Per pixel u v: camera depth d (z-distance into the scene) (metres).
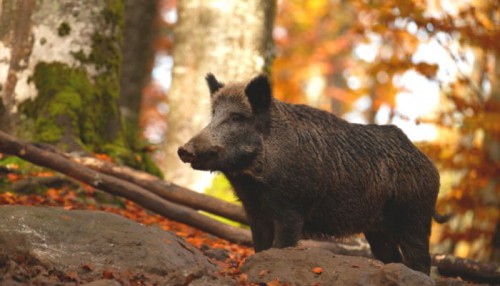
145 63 27.44
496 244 20.12
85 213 8.80
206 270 8.12
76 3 16.08
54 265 7.93
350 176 10.61
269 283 8.25
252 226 10.50
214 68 19.41
